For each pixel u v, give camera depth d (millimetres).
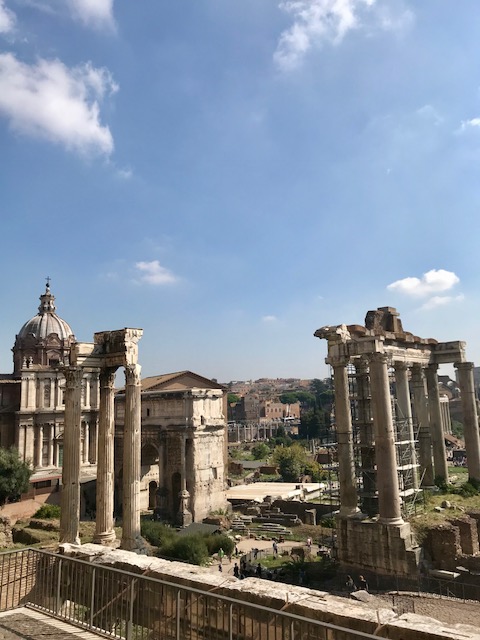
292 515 69750
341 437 37062
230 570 45375
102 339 33562
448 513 37531
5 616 16625
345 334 37188
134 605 17875
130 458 31297
